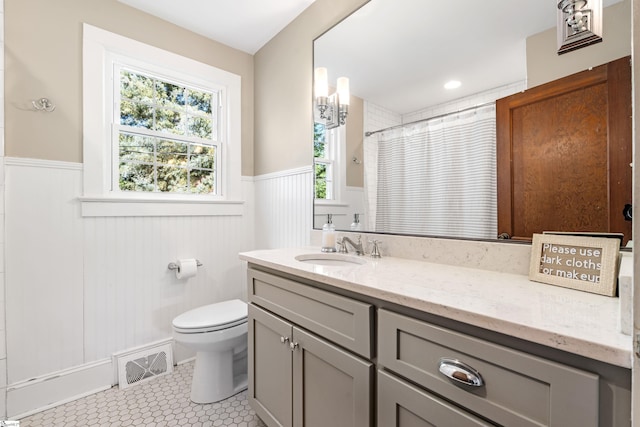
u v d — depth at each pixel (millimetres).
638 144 377
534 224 1001
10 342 1514
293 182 2043
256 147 2443
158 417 1519
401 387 766
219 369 1677
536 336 539
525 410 563
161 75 2068
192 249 2148
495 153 1099
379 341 830
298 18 2002
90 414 1542
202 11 1957
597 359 476
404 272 1042
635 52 380
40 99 1595
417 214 1334
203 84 2248
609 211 856
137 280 1917
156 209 1984
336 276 968
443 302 690
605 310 636
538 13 1001
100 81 1786
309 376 1078
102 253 1793
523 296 743
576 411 504
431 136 1291
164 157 2102
